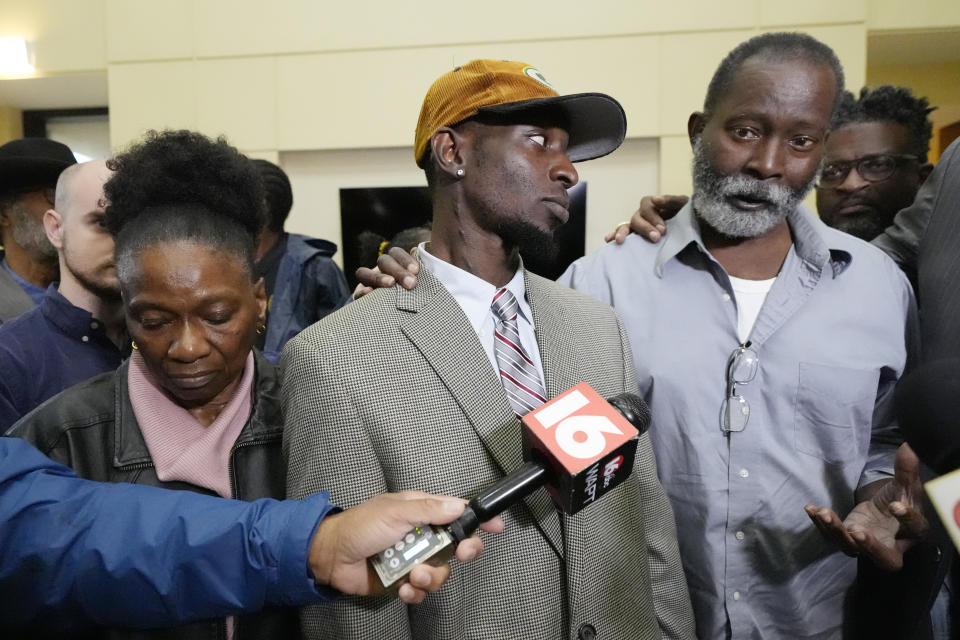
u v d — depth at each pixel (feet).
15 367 3.67
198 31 12.14
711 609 4.02
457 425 2.91
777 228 4.21
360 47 11.83
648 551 3.49
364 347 2.95
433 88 3.33
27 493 2.47
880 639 3.68
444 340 3.01
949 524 1.81
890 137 5.92
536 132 3.15
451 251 3.33
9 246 5.48
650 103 11.36
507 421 2.95
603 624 3.04
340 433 2.80
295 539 2.32
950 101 13.69
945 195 4.05
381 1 11.76
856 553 3.30
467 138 3.17
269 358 6.86
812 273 4.14
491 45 11.60
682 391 4.10
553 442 2.40
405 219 12.00
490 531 2.50
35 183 5.21
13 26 12.71
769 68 3.75
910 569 3.34
